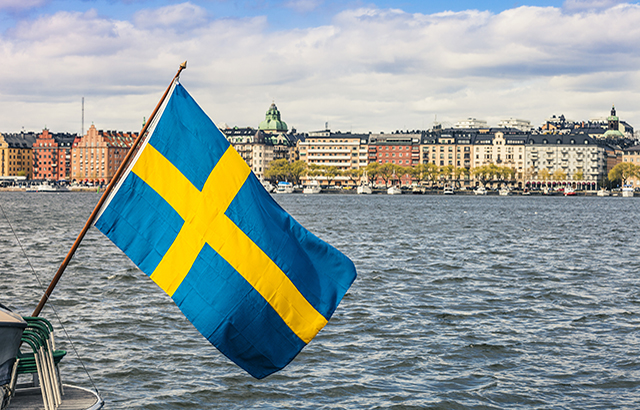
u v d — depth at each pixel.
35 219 111.44
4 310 11.48
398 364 24.41
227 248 12.61
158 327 29.36
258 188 13.24
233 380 22.50
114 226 12.48
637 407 20.41
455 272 48.50
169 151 12.68
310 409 20.25
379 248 67.31
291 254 12.95
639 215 150.62
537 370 23.81
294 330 13.05
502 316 32.62
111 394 21.08
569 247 71.06
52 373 12.41
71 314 31.94
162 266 12.48
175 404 20.45
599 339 28.16
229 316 12.66
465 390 21.78
